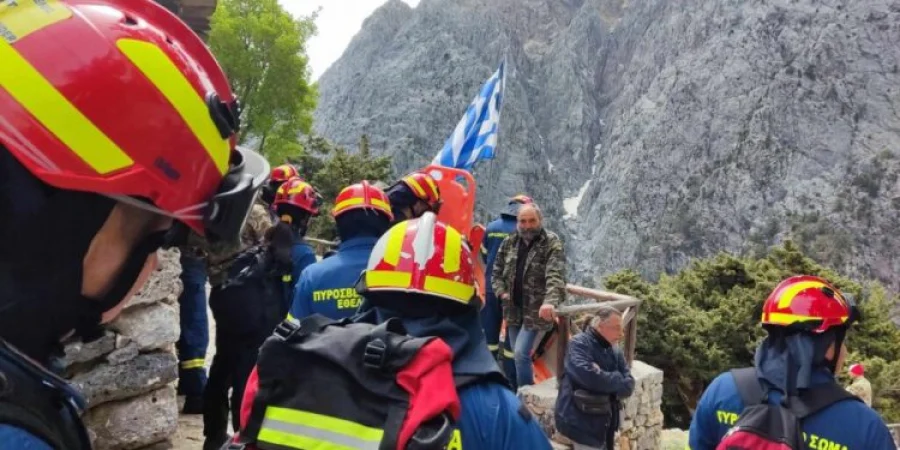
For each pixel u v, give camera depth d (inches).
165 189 43.6
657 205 5359.3
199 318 224.2
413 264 79.2
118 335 164.2
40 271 39.9
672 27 6382.9
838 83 5039.4
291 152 1893.5
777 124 5044.3
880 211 4453.7
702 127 5423.2
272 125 1910.7
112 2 46.7
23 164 38.7
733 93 5369.1
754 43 5447.8
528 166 6063.0
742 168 5059.1
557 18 7647.6
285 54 1841.8
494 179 5890.8
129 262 44.4
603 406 234.2
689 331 1192.2
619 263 5270.7
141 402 169.0
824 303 109.7
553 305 252.5
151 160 42.7
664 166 5447.8
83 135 40.1
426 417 60.1
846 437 104.1
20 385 38.0
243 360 178.9
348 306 139.7
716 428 118.8
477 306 81.7
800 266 1459.2
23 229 39.4
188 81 45.4
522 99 6535.4
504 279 272.1
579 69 6953.7
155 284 172.9
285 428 63.5
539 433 75.6
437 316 79.1
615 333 240.1
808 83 5093.5
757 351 117.4
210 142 47.0
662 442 424.5
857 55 5078.7
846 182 4690.0
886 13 5137.8
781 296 113.0
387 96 6156.5
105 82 40.9
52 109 39.4
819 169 4827.8
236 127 50.0
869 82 4995.1
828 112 4985.2
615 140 6284.5
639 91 6451.8
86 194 41.0
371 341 63.9
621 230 5393.7
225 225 48.9
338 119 6427.2
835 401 106.4
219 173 48.8
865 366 1138.7
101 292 43.8
